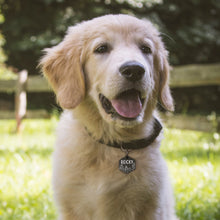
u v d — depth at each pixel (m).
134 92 0.79
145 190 0.80
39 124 2.21
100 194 0.80
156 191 0.81
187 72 1.64
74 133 0.83
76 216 0.82
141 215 0.82
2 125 2.29
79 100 0.83
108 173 0.80
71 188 0.81
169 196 0.87
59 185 0.82
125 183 0.80
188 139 1.63
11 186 1.05
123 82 0.76
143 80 0.77
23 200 1.00
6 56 3.13
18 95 2.03
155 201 0.81
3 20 2.97
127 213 0.81
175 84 1.70
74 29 0.87
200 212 0.95
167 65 0.88
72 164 0.81
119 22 0.83
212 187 1.05
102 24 0.83
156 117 0.88
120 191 0.80
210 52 3.17
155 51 0.86
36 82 2.06
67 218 0.82
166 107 0.87
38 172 1.15
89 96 0.83
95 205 0.81
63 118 0.88
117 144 0.82
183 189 1.04
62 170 0.81
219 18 3.11
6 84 2.10
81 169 0.81
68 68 0.84
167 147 1.47
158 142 0.85
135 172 0.80
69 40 0.86
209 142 1.51
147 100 0.81
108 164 0.81
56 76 0.86
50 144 1.57
